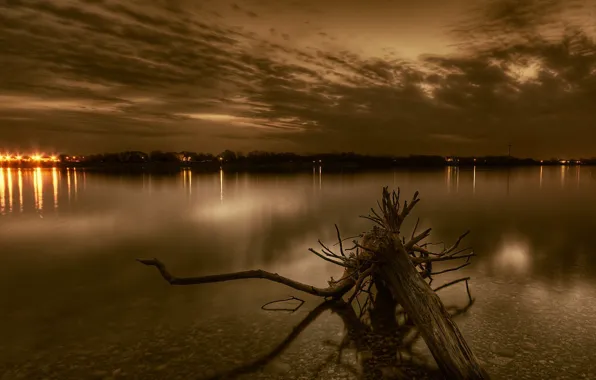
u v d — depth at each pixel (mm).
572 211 17797
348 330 5320
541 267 8102
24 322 5578
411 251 8031
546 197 24938
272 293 6848
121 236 12328
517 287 6805
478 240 11188
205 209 19234
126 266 8695
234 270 8359
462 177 58688
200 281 5422
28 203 22266
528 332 5012
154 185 40094
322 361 4477
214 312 5953
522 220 15125
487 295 6430
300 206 20391
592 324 5203
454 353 4184
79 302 6398
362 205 20906
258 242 11250
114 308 6129
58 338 5062
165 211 18516
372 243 6531
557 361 4305
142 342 4945
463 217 15992
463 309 5840
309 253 9875
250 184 41688
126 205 21203
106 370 4301
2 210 19000
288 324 5516
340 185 39062
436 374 4207
